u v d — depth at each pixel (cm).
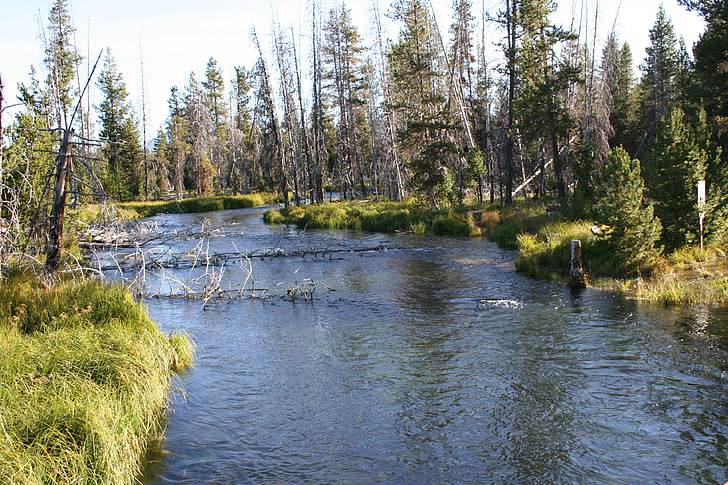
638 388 736
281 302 1352
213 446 620
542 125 2548
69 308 943
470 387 773
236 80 7669
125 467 529
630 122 4841
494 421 668
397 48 4241
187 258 2066
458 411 699
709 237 1383
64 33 4450
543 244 1842
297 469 570
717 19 2248
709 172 1393
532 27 3025
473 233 2556
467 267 1750
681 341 902
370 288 1488
